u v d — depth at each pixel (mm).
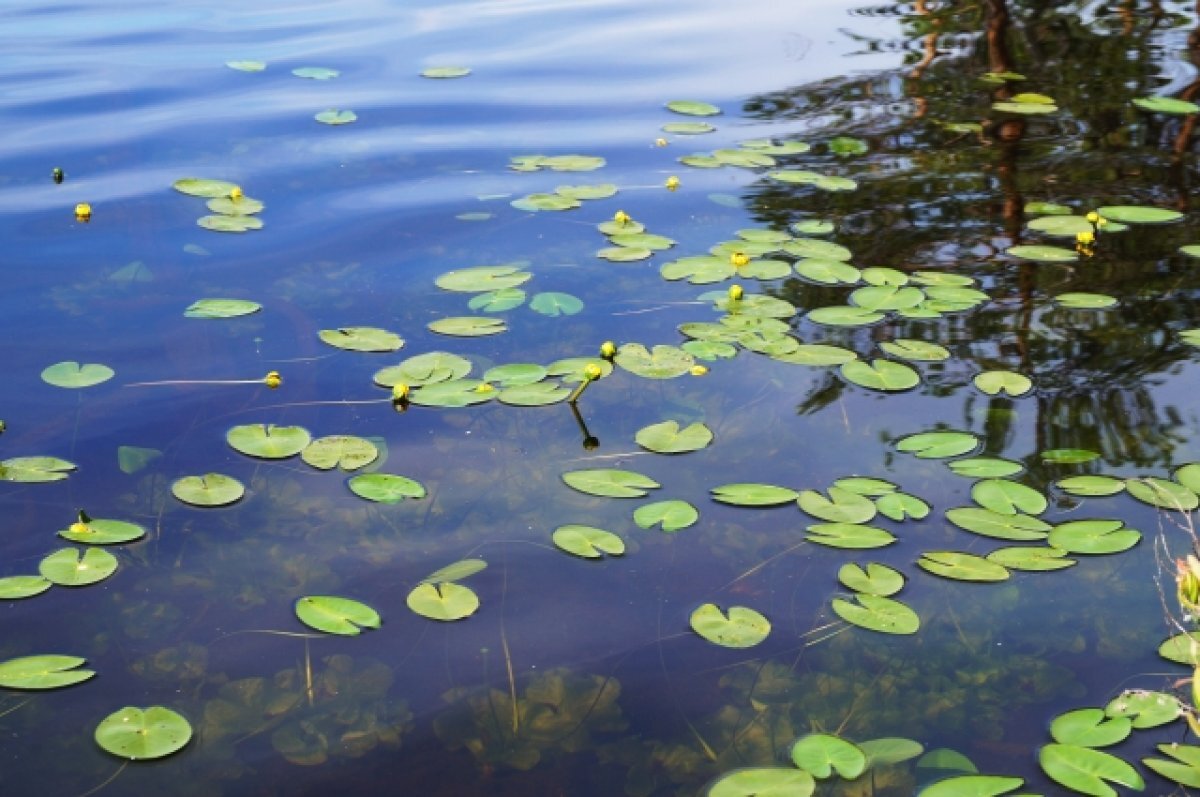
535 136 6871
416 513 3580
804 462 3811
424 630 3086
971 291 4871
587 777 2627
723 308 4824
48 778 2617
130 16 9562
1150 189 5871
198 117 7074
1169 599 3143
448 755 2695
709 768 2645
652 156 6547
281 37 8969
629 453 3883
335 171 6293
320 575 3299
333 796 2578
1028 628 3066
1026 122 6867
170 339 4586
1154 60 7891
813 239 5426
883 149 6527
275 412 4109
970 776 2555
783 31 9086
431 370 4344
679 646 3021
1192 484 3566
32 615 3141
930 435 3900
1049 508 3504
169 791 2584
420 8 9984
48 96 7414
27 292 4902
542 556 3385
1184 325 4559
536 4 10164
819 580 3266
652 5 10102
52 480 3645
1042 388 4160
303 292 4965
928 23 9148
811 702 2840
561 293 4875
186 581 3277
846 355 4457
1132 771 2555
